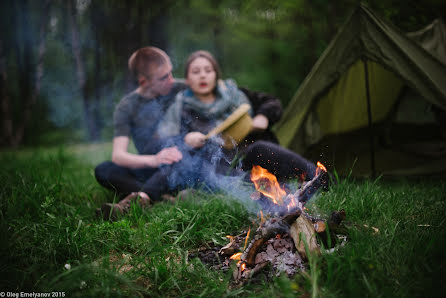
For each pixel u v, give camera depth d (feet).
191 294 4.70
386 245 5.05
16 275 5.29
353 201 6.92
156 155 8.57
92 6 37.63
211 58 9.07
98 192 10.15
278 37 31.53
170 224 6.67
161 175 8.46
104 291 4.58
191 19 36.91
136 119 9.31
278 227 5.13
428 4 15.57
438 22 12.53
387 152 12.36
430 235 5.28
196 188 8.87
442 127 12.85
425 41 11.64
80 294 4.64
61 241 6.04
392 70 8.77
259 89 31.48
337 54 9.66
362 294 4.22
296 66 30.30
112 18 37.22
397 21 16.02
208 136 8.02
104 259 5.34
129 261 5.59
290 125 11.34
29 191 8.41
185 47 36.76
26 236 6.55
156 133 9.35
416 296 4.14
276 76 31.32
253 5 29.17
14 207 7.59
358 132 13.25
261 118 9.05
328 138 12.16
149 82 9.18
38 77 39.60
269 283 4.78
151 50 9.14
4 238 6.16
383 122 13.62
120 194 8.98
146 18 36.24
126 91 36.94
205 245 6.36
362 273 4.39
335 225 5.45
